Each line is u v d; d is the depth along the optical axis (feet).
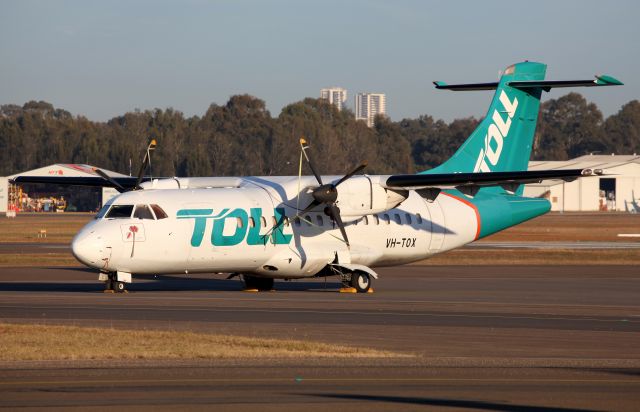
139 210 296.10
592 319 237.86
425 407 127.44
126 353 172.76
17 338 189.06
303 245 322.14
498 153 363.35
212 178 335.88
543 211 377.91
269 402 129.70
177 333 199.00
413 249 348.18
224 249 306.14
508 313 250.37
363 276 321.11
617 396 135.23
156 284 350.84
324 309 255.29
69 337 191.31
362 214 321.52
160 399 130.72
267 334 202.69
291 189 322.96
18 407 124.36
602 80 339.77
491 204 366.02
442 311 253.85
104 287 323.78
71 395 132.87
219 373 153.07
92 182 362.94
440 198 359.05
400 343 191.31
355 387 141.28
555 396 135.03
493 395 135.54
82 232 290.56
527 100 367.66
